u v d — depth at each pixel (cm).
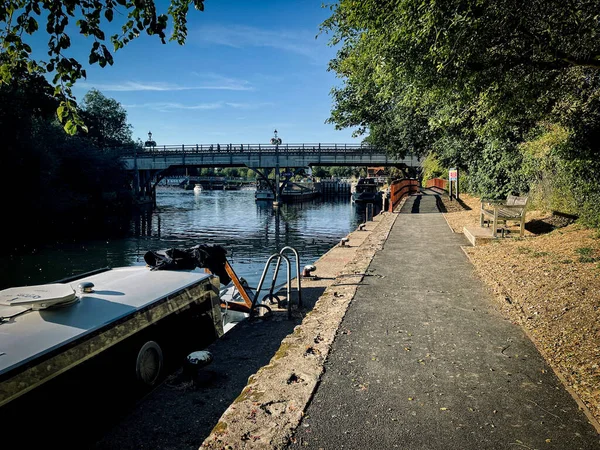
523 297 620
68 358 344
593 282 610
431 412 336
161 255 625
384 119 2178
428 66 673
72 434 344
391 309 600
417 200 3141
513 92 650
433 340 485
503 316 566
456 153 2167
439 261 934
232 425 316
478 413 334
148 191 6956
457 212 2133
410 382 386
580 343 444
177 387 447
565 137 998
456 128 1638
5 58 416
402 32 613
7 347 322
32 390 312
